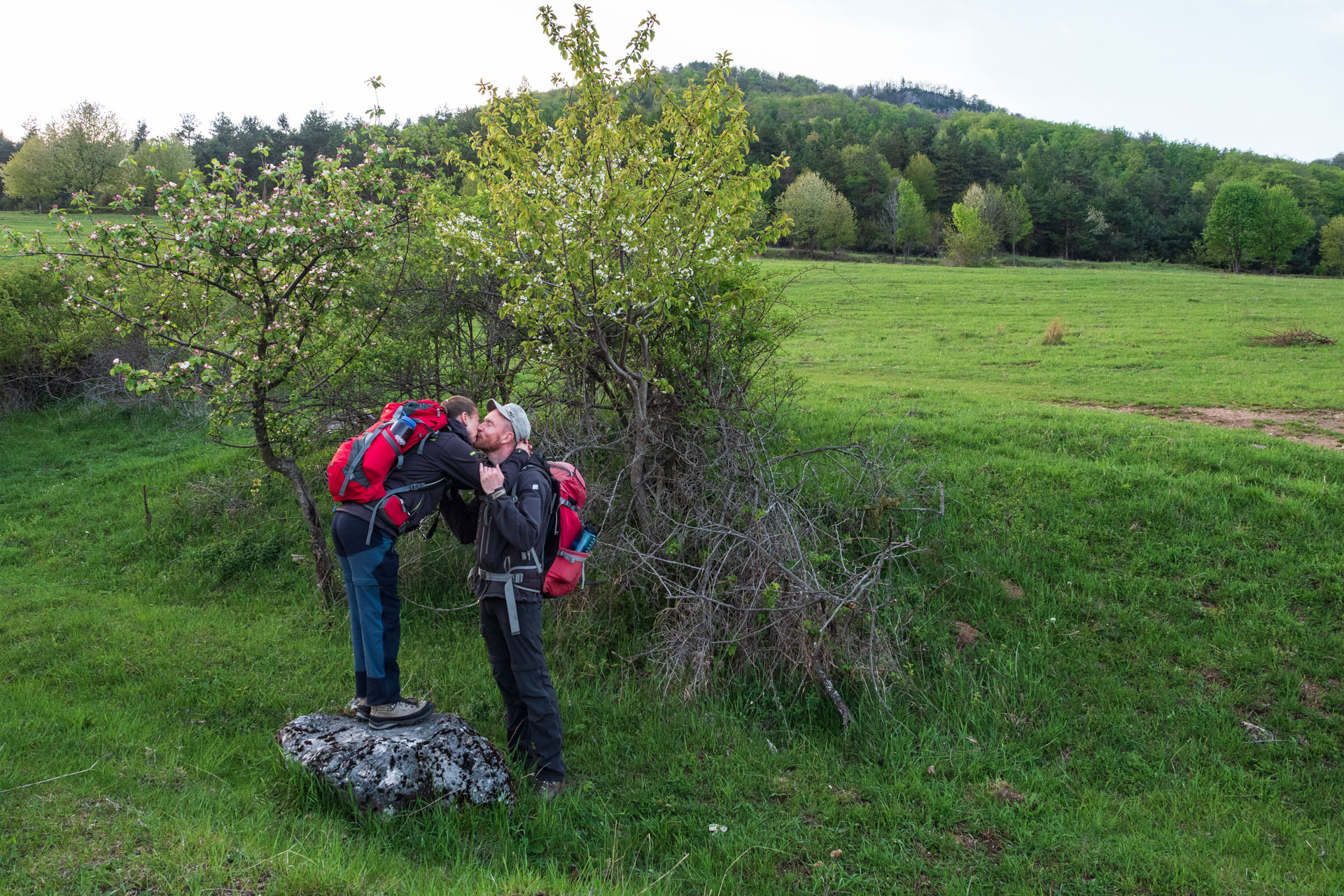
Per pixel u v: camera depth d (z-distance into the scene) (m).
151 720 4.95
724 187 6.32
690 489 6.70
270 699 5.40
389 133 7.40
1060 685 6.25
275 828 3.62
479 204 7.04
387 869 3.38
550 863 3.86
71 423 15.09
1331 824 4.99
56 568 9.14
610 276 6.03
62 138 55.62
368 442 4.14
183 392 6.86
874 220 95.12
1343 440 10.89
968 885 4.09
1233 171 139.00
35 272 16.58
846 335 24.38
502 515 4.02
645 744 5.20
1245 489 8.20
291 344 6.79
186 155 53.59
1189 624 6.75
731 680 5.92
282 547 8.72
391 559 4.38
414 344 7.61
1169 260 102.62
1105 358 19.31
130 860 3.00
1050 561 7.45
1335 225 86.19
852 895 3.94
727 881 3.95
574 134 6.42
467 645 6.49
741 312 7.25
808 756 5.29
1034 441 9.93
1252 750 5.66
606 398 7.46
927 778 5.15
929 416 11.35
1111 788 5.33
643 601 6.73
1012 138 190.12
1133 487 8.35
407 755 4.09
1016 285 37.25
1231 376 16.59
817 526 7.04
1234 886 4.25
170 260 6.39
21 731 4.48
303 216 6.42
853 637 6.08
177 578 8.48
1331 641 6.45
